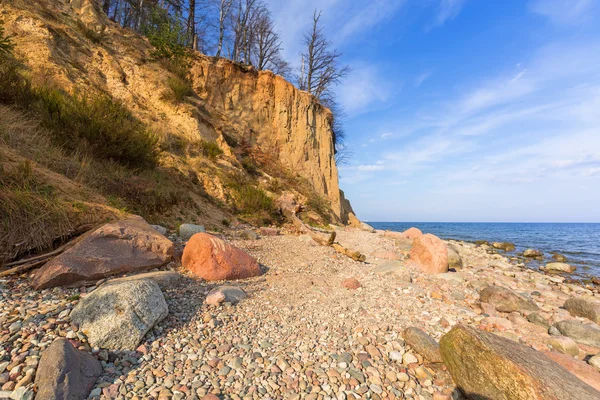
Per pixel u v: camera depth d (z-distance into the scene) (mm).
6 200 3957
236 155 15633
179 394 2404
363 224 21938
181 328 3451
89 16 15078
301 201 16188
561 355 3688
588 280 11047
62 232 4355
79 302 3145
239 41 28281
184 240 6820
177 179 10016
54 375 2152
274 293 5012
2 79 6707
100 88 11648
